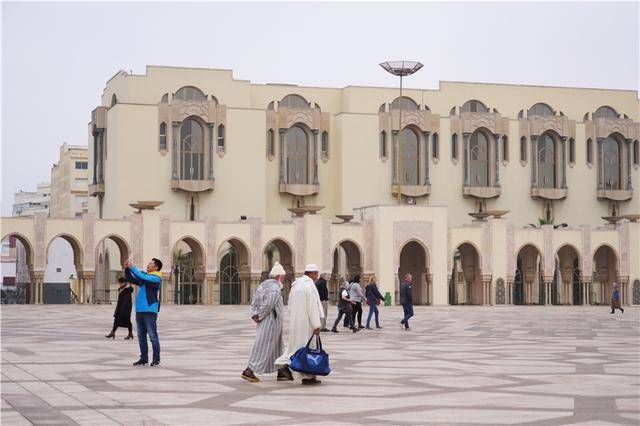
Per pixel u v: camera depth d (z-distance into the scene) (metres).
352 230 72.44
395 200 86.50
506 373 19.39
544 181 90.12
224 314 51.88
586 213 91.19
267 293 17.56
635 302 78.44
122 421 12.77
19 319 43.31
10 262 116.12
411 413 13.69
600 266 80.88
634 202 92.69
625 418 13.27
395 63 75.19
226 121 82.31
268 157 85.19
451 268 73.88
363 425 12.63
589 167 91.31
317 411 13.88
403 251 77.06
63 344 26.98
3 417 13.08
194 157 81.75
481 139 89.00
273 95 88.94
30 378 17.78
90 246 65.81
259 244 70.19
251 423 12.78
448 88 91.56
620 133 91.44
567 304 80.50
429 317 50.25
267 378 18.14
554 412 13.80
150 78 84.19
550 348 27.06
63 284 96.50
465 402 14.84
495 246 75.25
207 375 18.64
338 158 86.31
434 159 87.25
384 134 86.44
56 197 145.50
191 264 78.69
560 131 89.56
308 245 71.06
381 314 54.03
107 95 90.12
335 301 74.56
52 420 12.83
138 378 18.00
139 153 79.94
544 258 76.31
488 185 88.62
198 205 81.44
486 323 43.47
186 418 13.20
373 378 18.36
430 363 21.80
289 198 86.06
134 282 20.47
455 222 87.69
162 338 30.91
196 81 85.31
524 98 93.31
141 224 67.19
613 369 20.33
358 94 88.94
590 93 94.88
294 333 17.50
